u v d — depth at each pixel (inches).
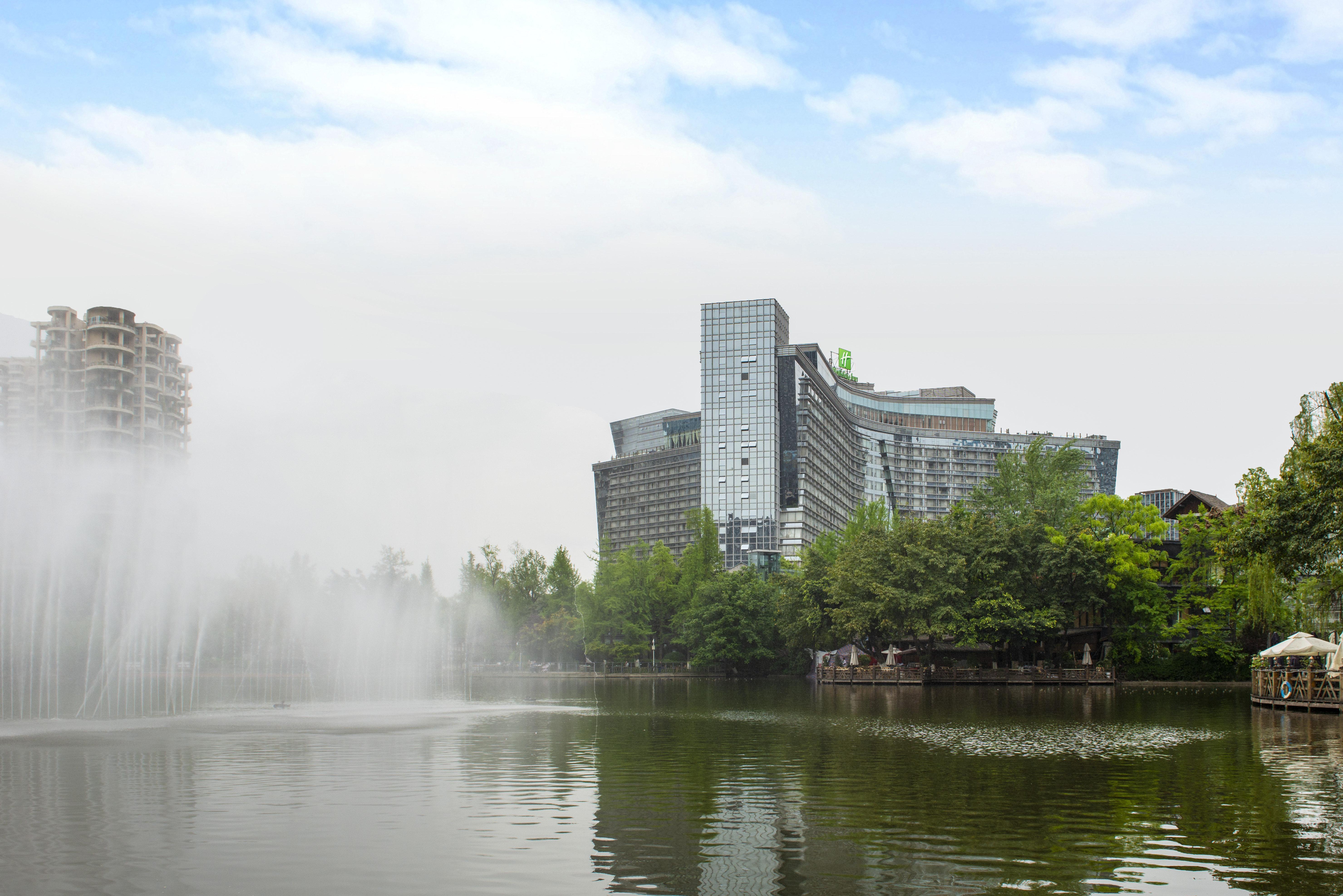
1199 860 715.4
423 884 640.4
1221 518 3814.0
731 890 635.5
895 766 1202.6
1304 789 1015.0
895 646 4510.3
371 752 1311.5
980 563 3754.9
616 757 1274.6
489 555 6476.4
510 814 872.3
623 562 5974.4
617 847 745.0
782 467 7751.0
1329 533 1947.6
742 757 1288.1
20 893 617.3
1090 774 1126.4
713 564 5949.8
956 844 764.6
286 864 690.2
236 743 1411.2
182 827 808.3
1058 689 3435.0
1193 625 3848.4
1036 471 4333.2
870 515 5059.1
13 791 979.9
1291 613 3307.1
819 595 4288.9
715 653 5191.9
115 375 3521.2
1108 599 3838.6
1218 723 1814.7
